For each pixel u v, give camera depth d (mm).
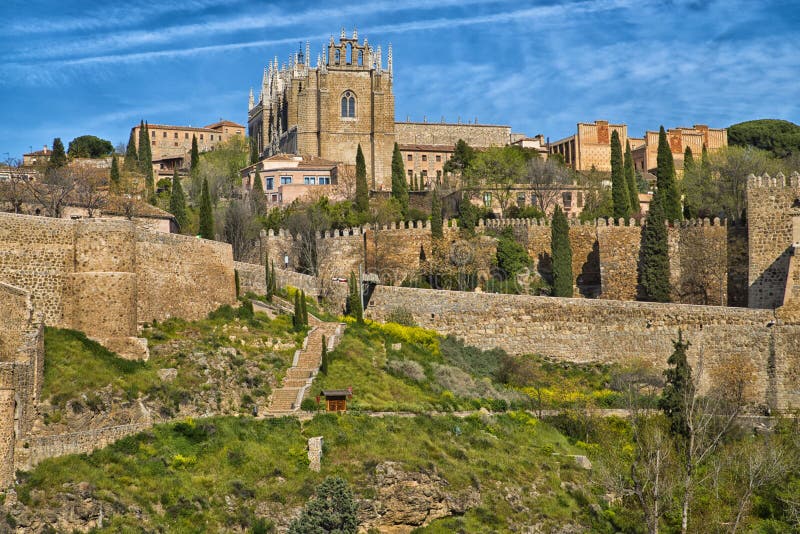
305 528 69062
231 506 71438
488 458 86438
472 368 107188
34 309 76812
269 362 92062
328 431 82312
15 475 64625
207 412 81375
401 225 135625
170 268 92250
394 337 107688
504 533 78688
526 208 157625
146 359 83250
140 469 70875
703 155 174375
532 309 111188
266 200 167000
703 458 88000
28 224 79750
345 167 178250
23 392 67625
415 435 85688
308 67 198125
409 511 77688
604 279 127125
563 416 98812
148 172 181000
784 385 106438
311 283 116312
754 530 82938
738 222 121375
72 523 63312
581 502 84750
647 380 105938
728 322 108438
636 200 165000
